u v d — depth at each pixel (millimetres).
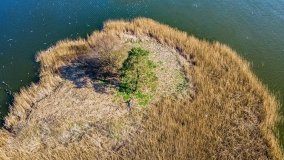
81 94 28406
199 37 34562
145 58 29781
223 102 26578
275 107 26219
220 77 28797
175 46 32844
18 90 30172
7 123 26688
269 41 33688
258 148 23375
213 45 32656
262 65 30656
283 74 29516
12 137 25609
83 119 26297
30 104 28234
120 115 26422
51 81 29859
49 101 28094
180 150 23391
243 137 24062
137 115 26266
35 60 33406
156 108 26656
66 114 26781
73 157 23766
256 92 27203
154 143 23938
